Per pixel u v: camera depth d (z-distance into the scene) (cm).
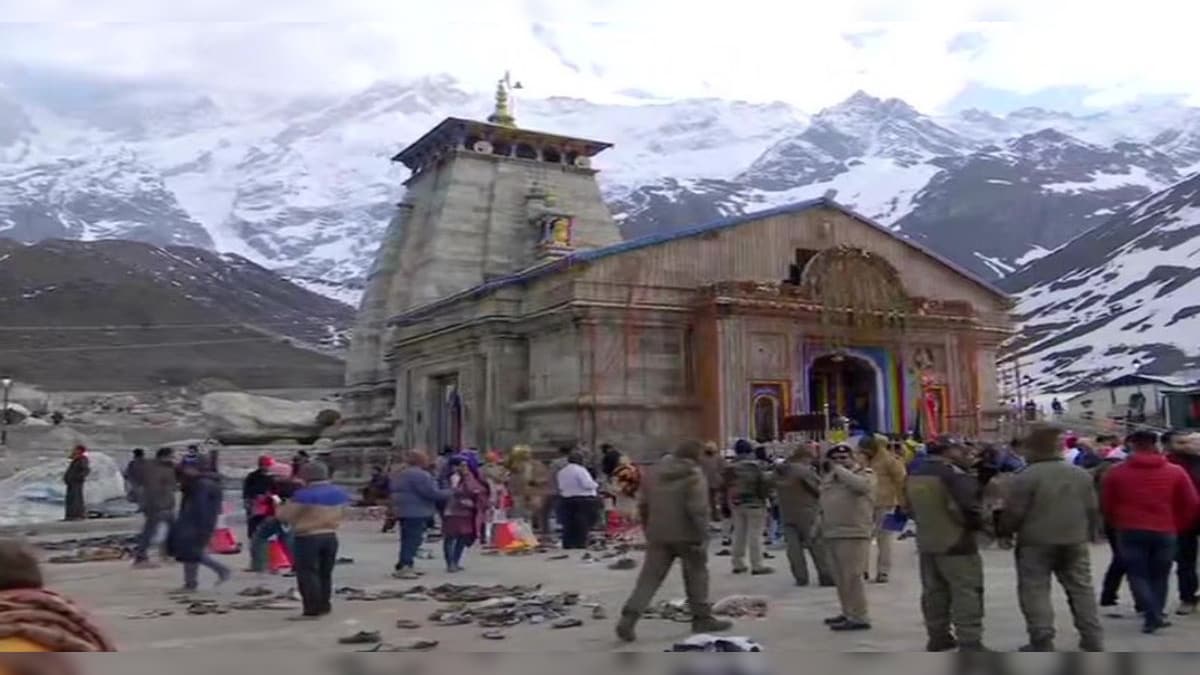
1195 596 1300
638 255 3600
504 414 3722
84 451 3200
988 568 1819
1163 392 4884
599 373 3438
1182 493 1175
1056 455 1005
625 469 2681
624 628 1141
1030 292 12962
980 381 4038
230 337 11744
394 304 4994
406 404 4438
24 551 406
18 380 9125
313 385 10069
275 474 2116
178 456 5038
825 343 3684
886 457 1648
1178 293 10194
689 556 1147
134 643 1164
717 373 3472
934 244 19812
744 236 3788
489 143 5162
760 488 1786
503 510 2627
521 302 3800
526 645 1116
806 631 1192
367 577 1836
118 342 10806
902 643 1115
